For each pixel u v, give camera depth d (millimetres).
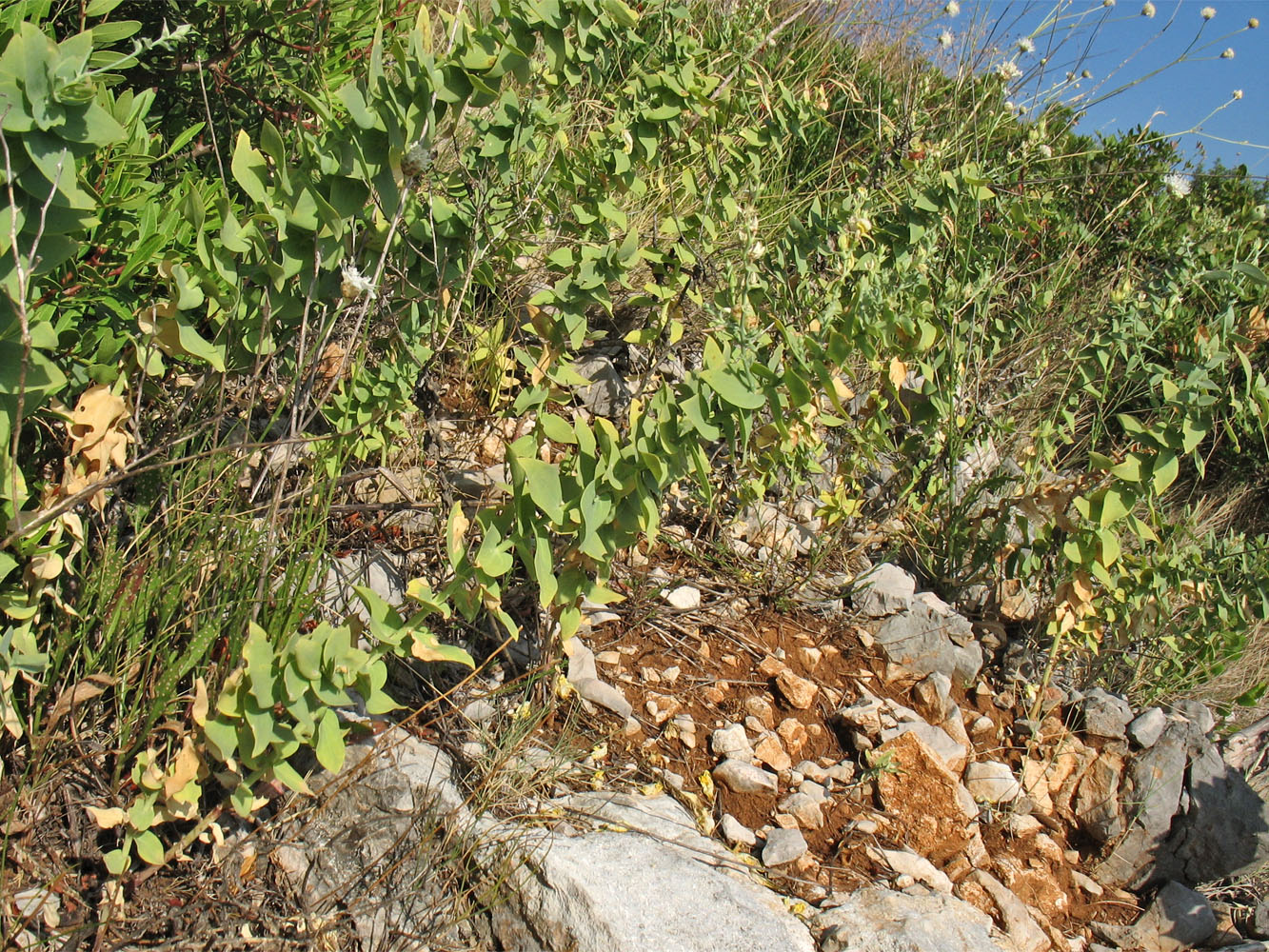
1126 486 2561
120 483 2049
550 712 2250
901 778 2457
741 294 2664
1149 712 2826
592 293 2367
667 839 2076
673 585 2812
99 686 1769
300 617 1909
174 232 1999
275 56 2740
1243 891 2648
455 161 2904
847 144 4477
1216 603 2930
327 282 1942
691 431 1948
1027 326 3648
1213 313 4016
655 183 3594
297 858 1926
